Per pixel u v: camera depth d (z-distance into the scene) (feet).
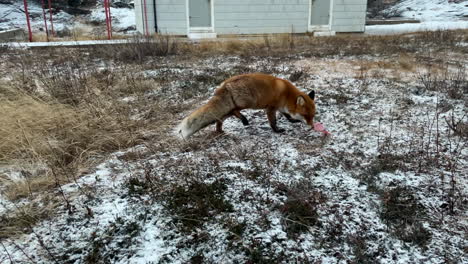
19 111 15.47
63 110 16.55
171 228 8.98
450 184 10.62
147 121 17.02
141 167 12.19
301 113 14.92
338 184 10.85
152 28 54.03
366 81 24.35
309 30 58.65
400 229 8.75
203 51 39.24
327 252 8.13
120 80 24.12
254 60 33.24
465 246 8.08
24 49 39.78
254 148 13.85
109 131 15.60
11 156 13.19
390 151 13.00
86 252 8.22
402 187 10.54
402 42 43.24
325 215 9.39
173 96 21.58
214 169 11.96
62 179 11.63
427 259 7.77
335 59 33.58
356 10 58.54
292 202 9.76
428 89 21.71
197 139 14.93
